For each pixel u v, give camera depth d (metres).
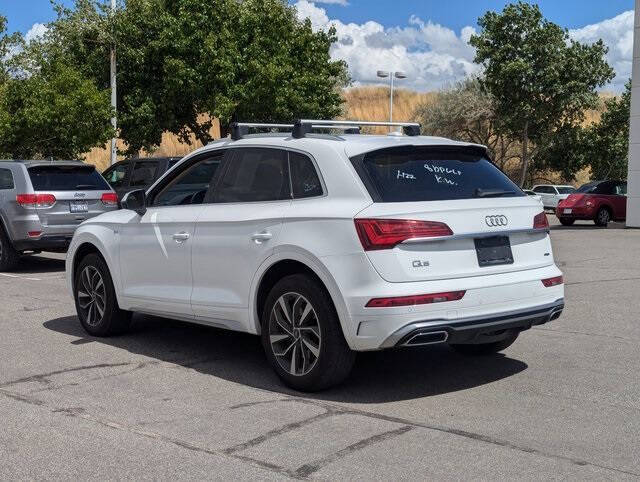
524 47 42.97
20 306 9.91
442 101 51.41
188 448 4.75
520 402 5.68
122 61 29.59
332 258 5.57
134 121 29.73
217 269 6.54
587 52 43.88
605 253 16.30
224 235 6.47
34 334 8.19
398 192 5.68
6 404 5.71
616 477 4.27
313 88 32.19
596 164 48.56
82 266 8.09
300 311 5.91
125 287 7.59
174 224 6.98
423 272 5.47
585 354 7.15
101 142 25.23
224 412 5.47
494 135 51.38
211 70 28.97
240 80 30.17
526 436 4.93
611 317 8.93
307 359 5.89
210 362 6.95
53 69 24.97
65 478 4.33
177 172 7.26
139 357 7.14
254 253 6.16
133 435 5.00
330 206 5.73
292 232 5.88
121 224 7.62
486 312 5.65
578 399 5.75
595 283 11.68
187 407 5.60
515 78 43.06
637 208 25.08
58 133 24.22
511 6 43.34
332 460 4.52
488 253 5.77
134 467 4.47
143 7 29.08
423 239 5.45
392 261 5.39
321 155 5.97
